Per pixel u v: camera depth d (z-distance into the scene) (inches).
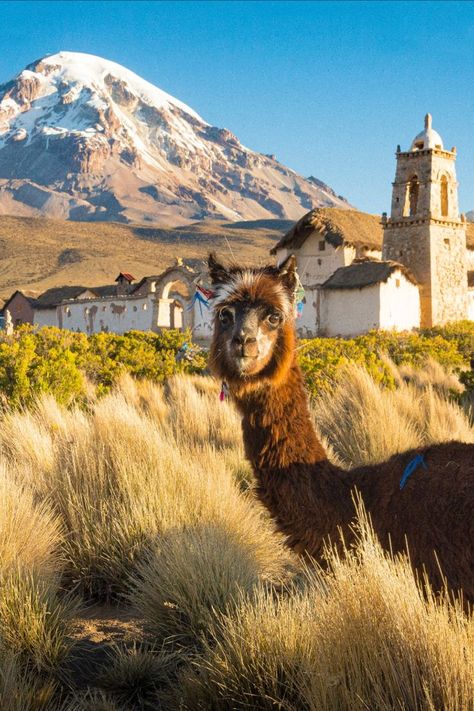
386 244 2385.6
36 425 421.4
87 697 194.4
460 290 2364.7
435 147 2327.8
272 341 188.1
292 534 189.2
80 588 262.5
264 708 176.7
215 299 195.8
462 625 153.5
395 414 451.8
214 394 625.6
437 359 984.3
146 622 231.5
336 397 506.3
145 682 199.5
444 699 146.3
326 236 2529.5
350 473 189.5
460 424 470.0
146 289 2832.2
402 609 157.8
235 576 234.7
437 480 170.9
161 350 1007.0
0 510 259.4
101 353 863.1
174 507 287.9
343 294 2228.1
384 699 152.4
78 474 313.4
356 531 178.7
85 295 3193.9
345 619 163.5
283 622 191.8
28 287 7017.7
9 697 177.5
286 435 189.6
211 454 375.2
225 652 192.7
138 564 258.8
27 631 206.4
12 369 574.2
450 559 162.7
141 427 370.0
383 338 1290.6
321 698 157.9
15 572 230.7
